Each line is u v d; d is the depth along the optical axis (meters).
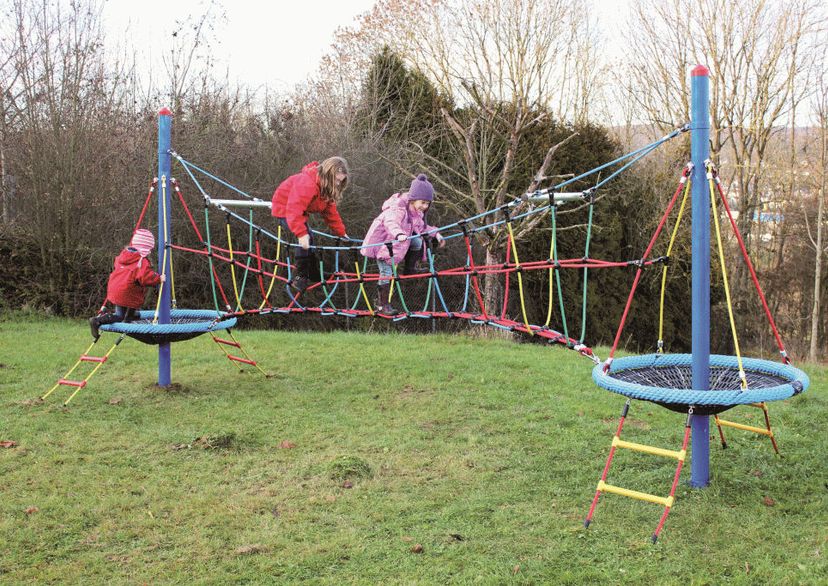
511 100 17.50
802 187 24.08
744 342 24.81
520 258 18.48
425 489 5.18
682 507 4.80
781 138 23.80
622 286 20.97
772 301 25.73
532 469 5.61
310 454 5.95
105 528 4.46
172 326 7.42
